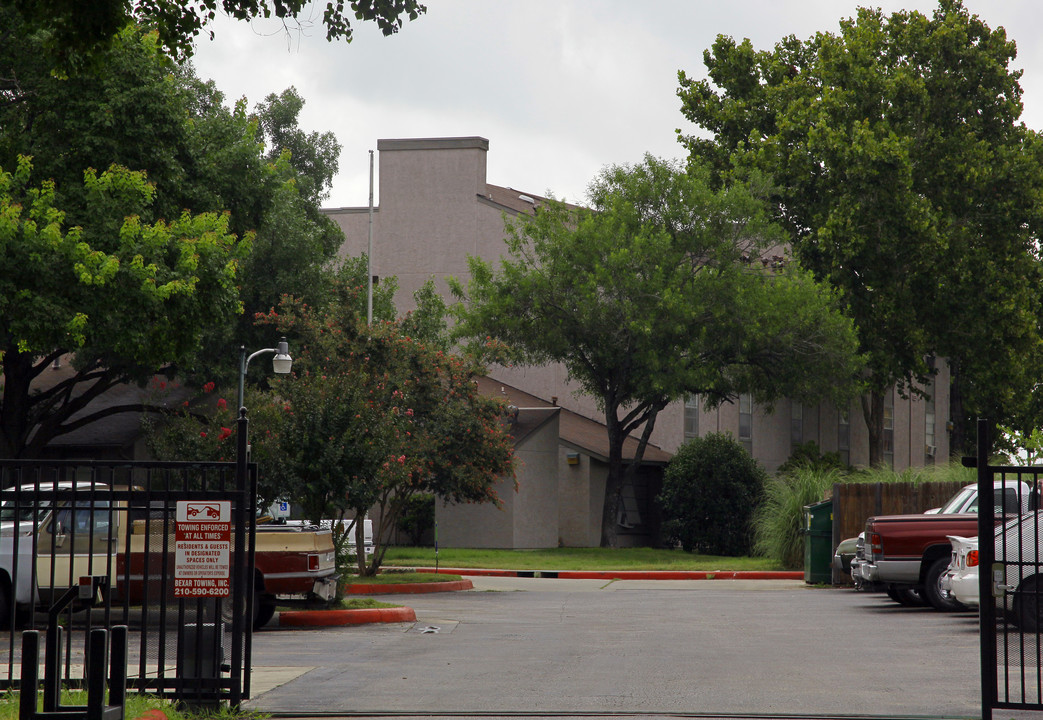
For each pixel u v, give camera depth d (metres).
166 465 10.18
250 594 10.91
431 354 31.70
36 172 26.75
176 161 28.48
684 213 42.31
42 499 9.99
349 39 13.58
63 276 23.06
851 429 61.44
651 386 41.88
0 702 9.88
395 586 27.09
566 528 46.00
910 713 10.32
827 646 15.59
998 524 16.52
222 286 26.20
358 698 11.16
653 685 11.95
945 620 19.27
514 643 16.08
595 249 41.94
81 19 12.45
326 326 31.50
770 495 36.03
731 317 41.47
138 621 16.83
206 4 13.16
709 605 23.05
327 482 21.03
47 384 44.53
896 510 27.88
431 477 31.06
